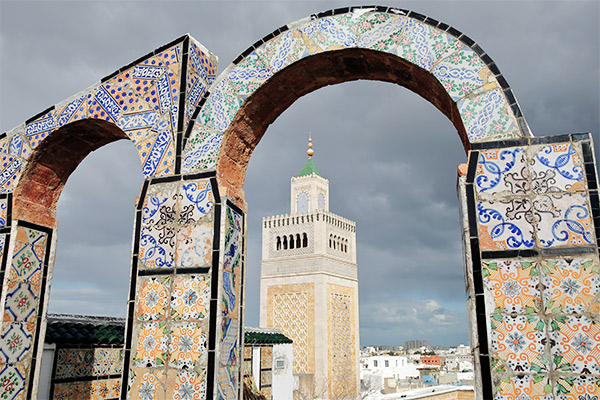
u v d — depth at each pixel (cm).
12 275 568
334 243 3975
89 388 724
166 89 562
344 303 3956
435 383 4694
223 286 489
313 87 566
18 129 621
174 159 536
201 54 593
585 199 415
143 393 477
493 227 427
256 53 546
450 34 484
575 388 382
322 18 528
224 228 498
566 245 409
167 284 499
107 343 764
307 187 4072
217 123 536
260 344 1305
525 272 412
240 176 563
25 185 609
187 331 479
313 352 3591
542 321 400
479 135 451
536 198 425
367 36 507
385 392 4481
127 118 571
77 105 601
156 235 518
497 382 396
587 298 395
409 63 492
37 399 635
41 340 588
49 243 620
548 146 434
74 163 652
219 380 462
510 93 453
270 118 576
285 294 3831
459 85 468
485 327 408
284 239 3959
